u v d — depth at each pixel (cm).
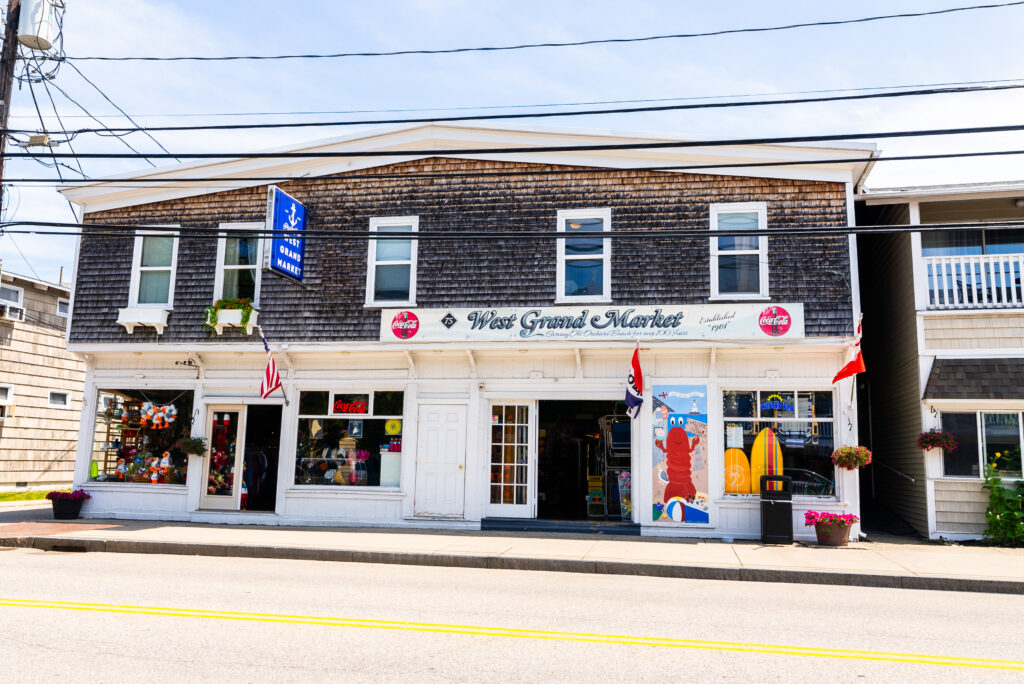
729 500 1473
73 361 2703
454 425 1589
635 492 1509
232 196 1727
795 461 1484
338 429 1652
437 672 582
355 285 1641
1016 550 1350
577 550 1291
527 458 1583
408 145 1659
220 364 1700
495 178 1620
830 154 1498
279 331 1655
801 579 1120
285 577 1048
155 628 714
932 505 1470
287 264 1580
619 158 1580
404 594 926
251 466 1728
